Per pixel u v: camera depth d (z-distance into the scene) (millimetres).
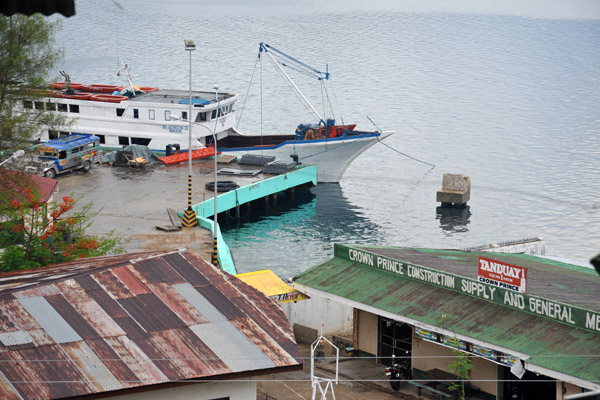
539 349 33281
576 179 99875
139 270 27812
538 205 89500
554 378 32844
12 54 62688
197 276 28281
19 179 53812
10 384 21453
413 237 79500
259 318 26500
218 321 25875
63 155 86312
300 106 147875
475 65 193250
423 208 89250
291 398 36625
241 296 27594
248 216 84812
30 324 23906
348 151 98250
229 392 24672
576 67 189750
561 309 34781
